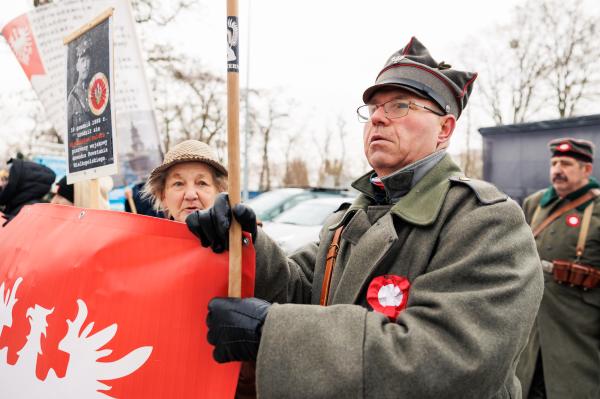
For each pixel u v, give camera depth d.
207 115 23.25
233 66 1.15
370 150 1.46
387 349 1.03
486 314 1.06
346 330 1.08
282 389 1.05
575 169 3.19
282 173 38.16
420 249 1.26
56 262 1.56
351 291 1.32
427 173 1.40
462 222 1.21
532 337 3.24
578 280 3.03
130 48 2.67
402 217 1.31
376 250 1.30
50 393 1.43
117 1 2.57
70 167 1.91
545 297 3.17
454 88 1.44
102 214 1.51
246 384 1.45
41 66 2.54
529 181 6.61
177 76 20.47
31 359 1.53
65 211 1.69
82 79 1.79
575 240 3.13
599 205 3.14
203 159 1.93
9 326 1.68
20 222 1.99
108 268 1.41
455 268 1.14
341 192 9.12
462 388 1.01
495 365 1.03
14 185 3.13
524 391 3.21
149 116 2.74
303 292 1.65
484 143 7.03
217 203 1.20
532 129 6.54
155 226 1.38
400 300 1.23
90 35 1.74
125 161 2.77
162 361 1.28
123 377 1.31
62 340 1.44
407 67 1.42
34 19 2.52
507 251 1.14
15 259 1.82
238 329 1.14
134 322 1.33
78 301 1.43
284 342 1.08
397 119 1.40
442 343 1.04
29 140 21.61
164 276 1.33
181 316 1.29
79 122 1.83
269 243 1.47
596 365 2.98
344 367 1.03
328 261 1.54
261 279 1.44
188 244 1.34
